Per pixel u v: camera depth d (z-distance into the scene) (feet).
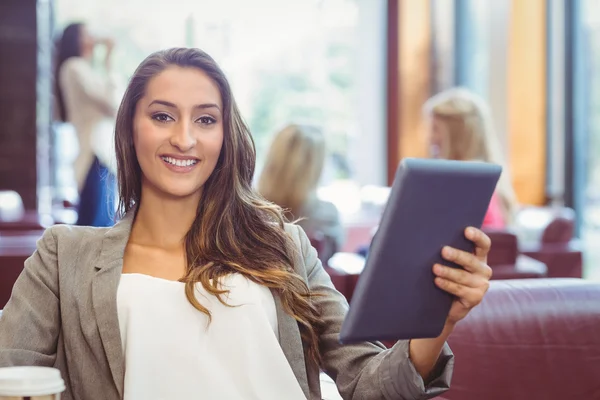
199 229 6.57
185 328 6.22
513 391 7.77
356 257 13.05
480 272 5.18
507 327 7.87
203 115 6.49
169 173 6.42
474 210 5.17
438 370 5.89
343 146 30.37
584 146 26.20
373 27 30.25
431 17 29.40
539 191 26.61
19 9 27.86
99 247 6.51
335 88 30.27
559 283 8.24
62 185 28.48
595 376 7.89
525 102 26.81
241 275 6.47
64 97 22.75
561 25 26.37
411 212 4.97
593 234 25.90
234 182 6.72
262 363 6.27
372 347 6.44
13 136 27.99
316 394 6.70
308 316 6.59
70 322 6.29
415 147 29.45
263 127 30.07
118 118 6.68
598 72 25.64
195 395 6.11
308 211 13.70
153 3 28.60
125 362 6.16
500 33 27.71
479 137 15.71
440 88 29.50
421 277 5.13
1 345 6.20
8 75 27.91
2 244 11.64
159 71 6.45
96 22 28.37
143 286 6.28
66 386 6.40
